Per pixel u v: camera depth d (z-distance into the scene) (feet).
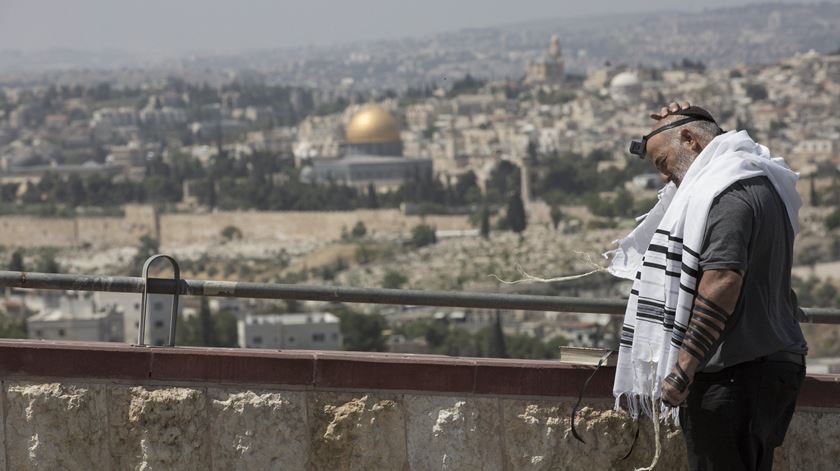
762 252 22.93
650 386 24.00
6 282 27.35
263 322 395.55
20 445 25.90
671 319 23.44
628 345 24.27
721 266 22.43
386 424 26.48
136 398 26.05
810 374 28.22
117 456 26.03
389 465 26.45
